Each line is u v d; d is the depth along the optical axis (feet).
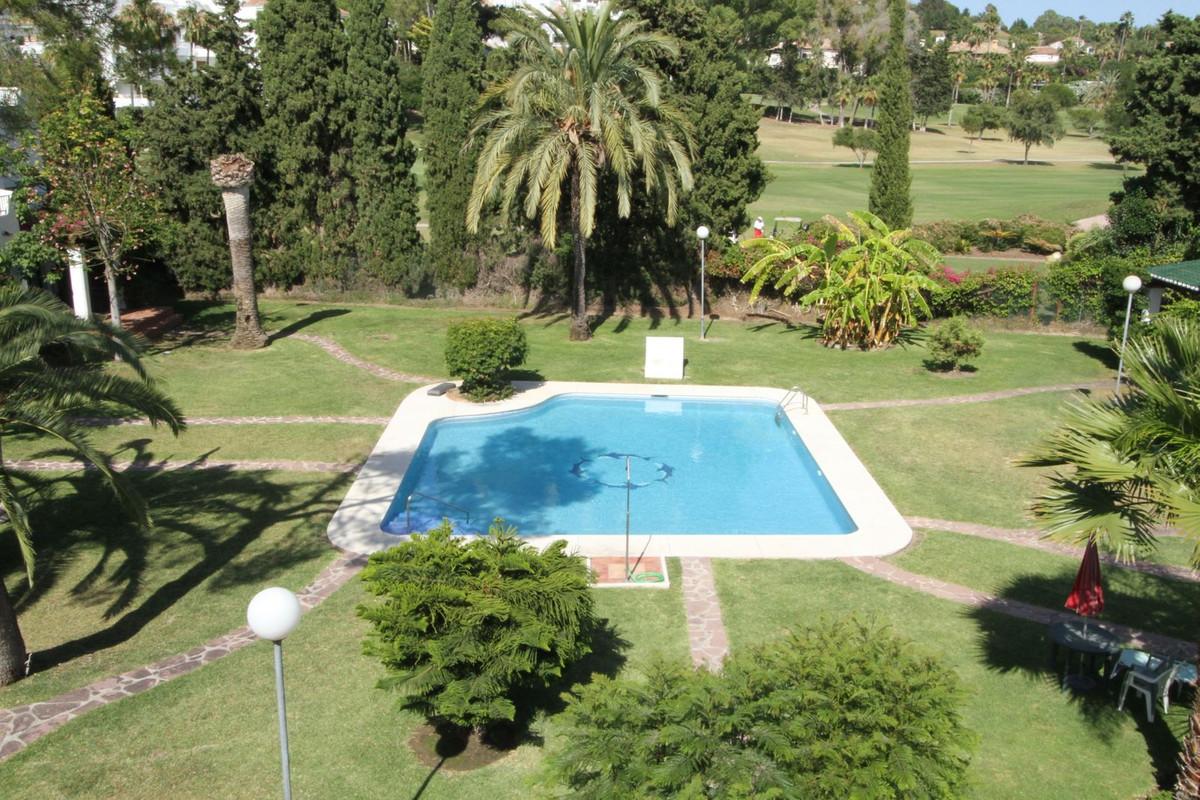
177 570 41.50
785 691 22.81
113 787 27.91
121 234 76.95
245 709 31.71
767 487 55.06
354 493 50.37
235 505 48.47
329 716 31.42
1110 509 26.63
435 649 26.48
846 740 21.99
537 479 55.52
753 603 39.40
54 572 41.06
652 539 45.75
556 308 97.30
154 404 35.17
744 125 91.04
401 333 84.79
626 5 90.17
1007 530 47.39
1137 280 61.87
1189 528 23.24
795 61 359.05
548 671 28.25
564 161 75.87
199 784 28.12
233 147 91.09
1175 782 28.86
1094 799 28.19
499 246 96.17
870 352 81.92
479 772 28.94
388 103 92.17
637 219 93.50
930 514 49.29
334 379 70.95
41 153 73.77
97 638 35.96
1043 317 90.48
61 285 86.69
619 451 60.54
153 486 50.65
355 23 89.25
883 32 354.33
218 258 93.35
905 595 40.37
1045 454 27.81
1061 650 36.17
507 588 28.30
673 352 73.00
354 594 39.60
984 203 178.50
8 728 30.40
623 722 23.06
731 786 20.54
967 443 59.67
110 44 95.09
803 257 86.84
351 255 96.84
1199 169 99.19
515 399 67.46
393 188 94.79
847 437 60.70
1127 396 28.25
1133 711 32.53
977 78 440.45
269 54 89.51
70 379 32.58
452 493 52.95
